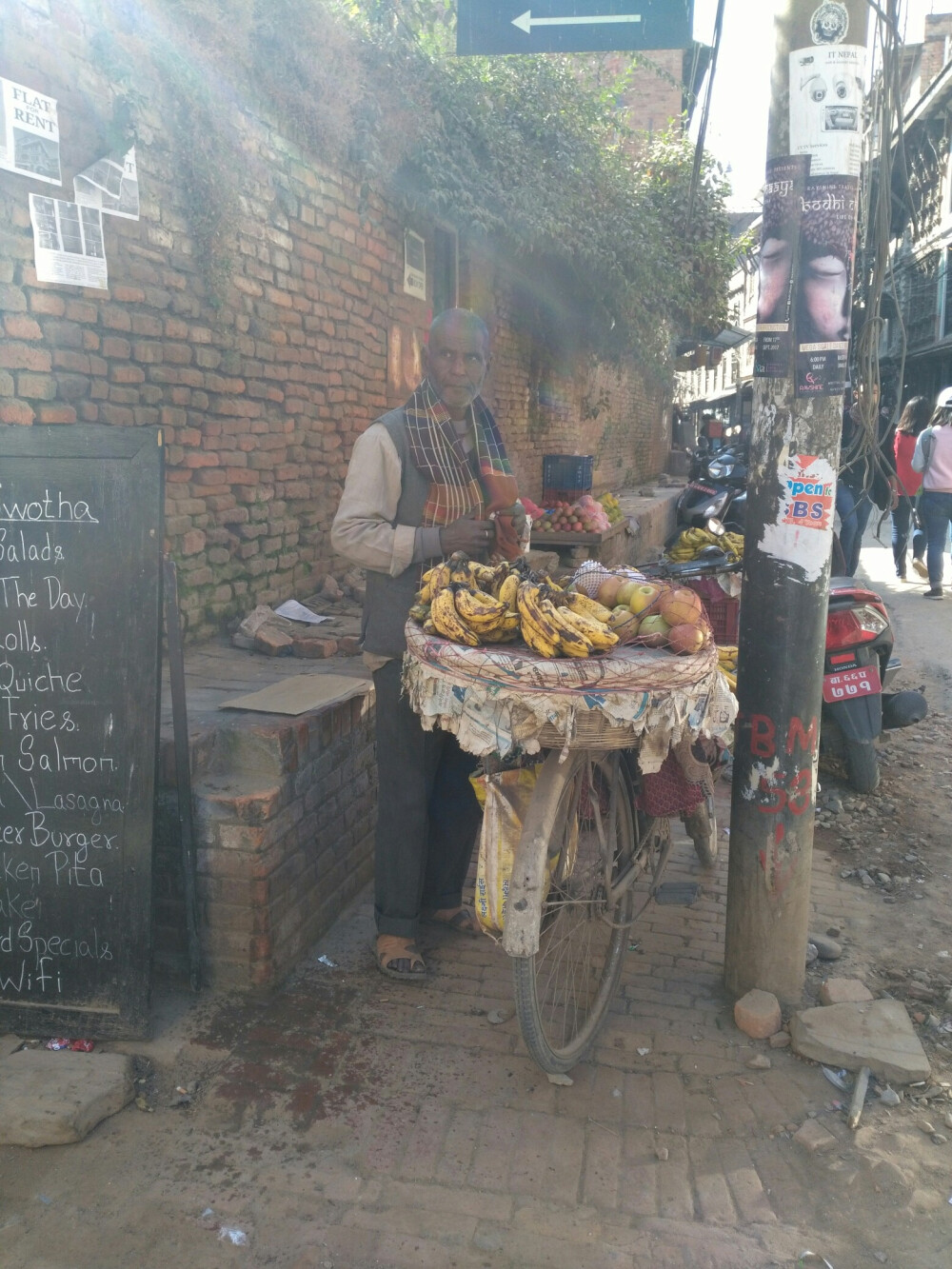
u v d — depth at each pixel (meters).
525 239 8.25
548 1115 2.61
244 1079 2.73
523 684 2.34
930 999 3.15
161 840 3.06
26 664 2.79
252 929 3.05
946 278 23.34
